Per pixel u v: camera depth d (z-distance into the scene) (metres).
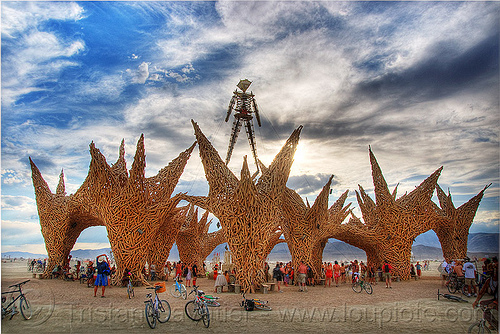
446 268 20.42
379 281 24.06
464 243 25.42
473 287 16.14
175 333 8.90
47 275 23.53
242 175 16.80
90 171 19.14
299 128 18.92
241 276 16.81
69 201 23.48
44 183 25.16
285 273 21.50
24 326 9.57
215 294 16.14
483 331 8.81
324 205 20.83
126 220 18.66
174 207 19.73
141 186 18.73
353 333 9.11
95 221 25.23
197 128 19.11
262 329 9.41
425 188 25.03
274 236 26.81
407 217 24.56
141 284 19.06
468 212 25.62
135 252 18.83
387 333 9.15
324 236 24.17
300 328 9.55
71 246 25.33
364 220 27.69
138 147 18.77
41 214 24.61
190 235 29.80
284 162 18.34
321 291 17.86
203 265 31.33
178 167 20.64
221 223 17.73
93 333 8.84
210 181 18.38
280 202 18.06
